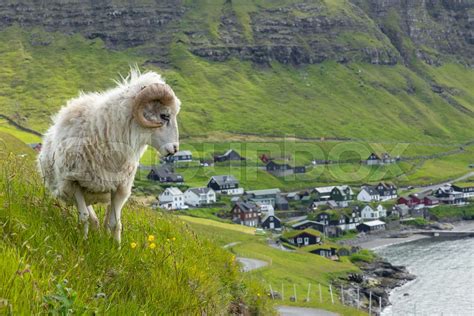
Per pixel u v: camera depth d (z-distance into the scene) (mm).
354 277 89438
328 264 95188
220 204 151500
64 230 8000
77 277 6531
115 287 7156
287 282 74812
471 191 180000
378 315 70875
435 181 195500
